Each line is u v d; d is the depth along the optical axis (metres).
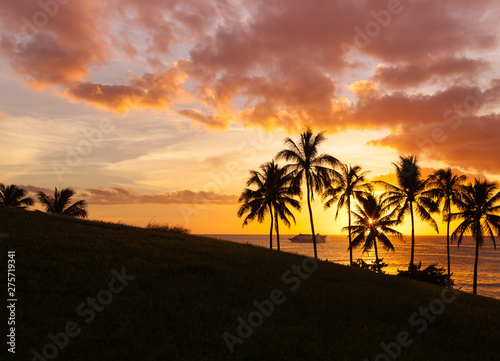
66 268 11.92
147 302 10.34
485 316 12.95
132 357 7.66
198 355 7.98
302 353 8.52
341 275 17.30
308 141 39.28
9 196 45.59
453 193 45.75
